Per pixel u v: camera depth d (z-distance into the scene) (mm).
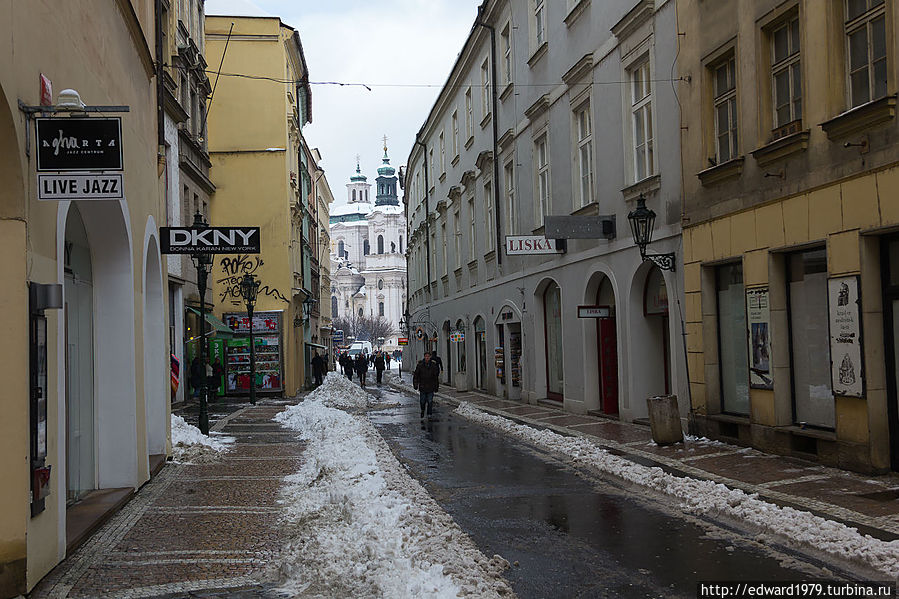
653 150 15297
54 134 6094
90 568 6410
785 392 11328
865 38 9656
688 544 6879
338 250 161375
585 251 18875
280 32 35375
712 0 12844
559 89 20516
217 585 5918
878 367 9422
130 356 9680
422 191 44938
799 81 10961
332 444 13688
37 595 5715
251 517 8328
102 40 8484
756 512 7578
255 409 25625
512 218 25922
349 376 45656
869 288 9477
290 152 37500
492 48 27094
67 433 8617
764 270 11477
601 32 17625
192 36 28734
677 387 14258
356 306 150500
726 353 13016
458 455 13406
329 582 5727
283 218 35031
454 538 6824
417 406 26141
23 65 5859
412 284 52844
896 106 8891
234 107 35094
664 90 14594
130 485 9688
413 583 5328
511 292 25766
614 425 16328
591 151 18688
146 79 11273
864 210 9422
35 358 5918
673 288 14352
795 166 10758
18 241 5746
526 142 23734
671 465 10898
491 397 28234
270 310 34562
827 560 6223
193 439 14453
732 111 12641
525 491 9781
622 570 6160
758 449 11719
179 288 25922
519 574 6125
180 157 25188
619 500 8984
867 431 9414
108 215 9078
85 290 9422
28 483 5730
